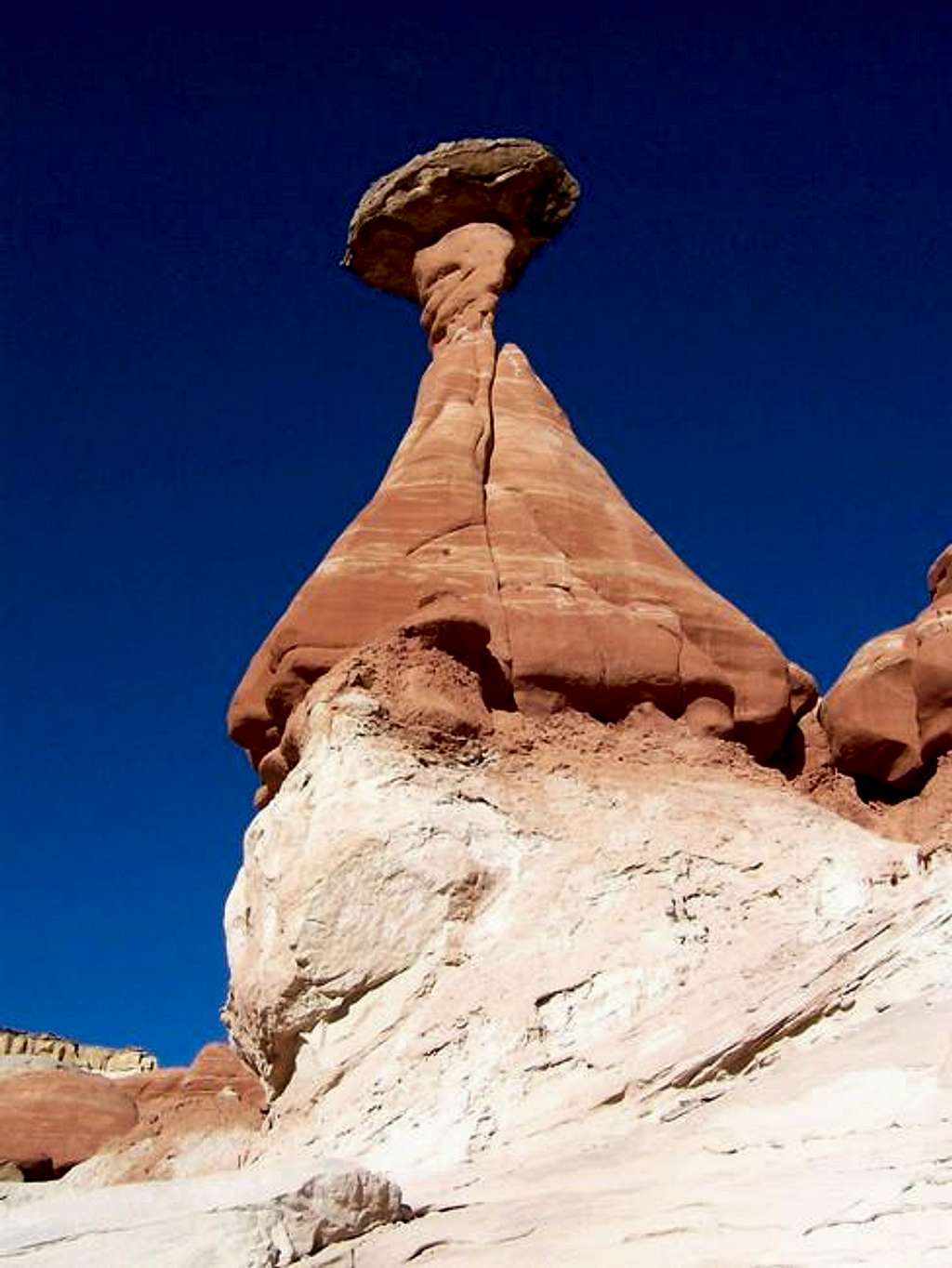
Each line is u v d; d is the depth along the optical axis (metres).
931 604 28.14
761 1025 15.59
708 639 27.44
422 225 35.16
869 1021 15.12
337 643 25.64
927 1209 10.09
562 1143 15.70
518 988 19.27
